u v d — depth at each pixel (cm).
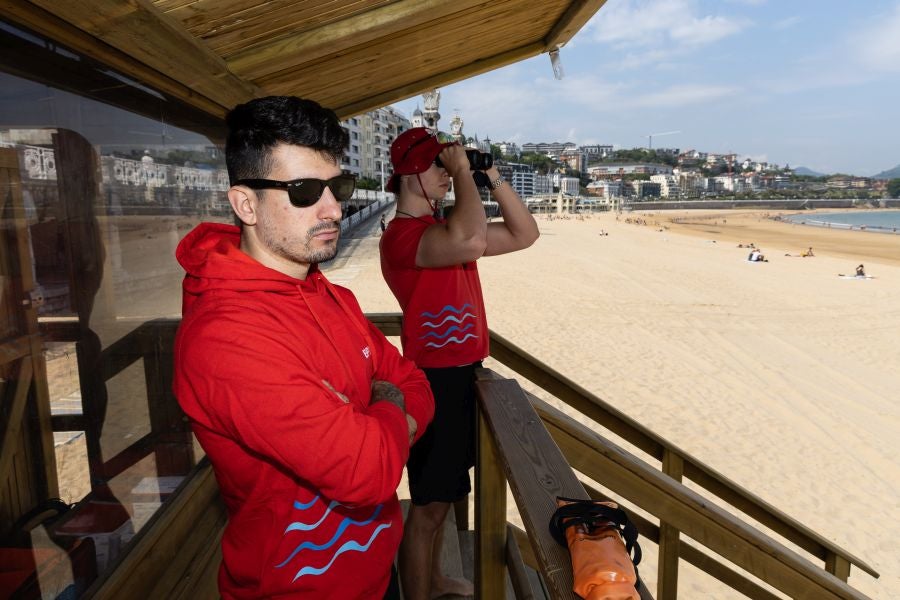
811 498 695
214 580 191
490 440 163
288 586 109
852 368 1198
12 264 136
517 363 237
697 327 1491
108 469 170
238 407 96
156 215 197
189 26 157
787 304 1827
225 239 117
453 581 226
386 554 124
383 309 1464
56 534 149
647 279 2295
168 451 203
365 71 269
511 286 2006
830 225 9156
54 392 150
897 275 2609
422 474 198
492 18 243
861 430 889
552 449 132
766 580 147
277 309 105
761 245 4616
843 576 251
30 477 142
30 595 140
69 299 155
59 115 147
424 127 200
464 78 327
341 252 2623
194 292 107
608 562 88
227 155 110
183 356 101
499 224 233
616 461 143
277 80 235
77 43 140
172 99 198
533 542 106
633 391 1015
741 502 236
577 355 1209
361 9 182
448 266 196
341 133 112
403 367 146
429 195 204
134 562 167
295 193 106
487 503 166
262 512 108
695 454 792
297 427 96
